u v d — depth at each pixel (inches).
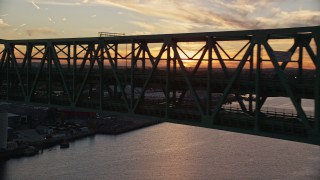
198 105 1250.0
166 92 1352.1
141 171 2859.3
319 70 969.5
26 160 3257.9
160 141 4094.5
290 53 1076.5
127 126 5137.8
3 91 2288.4
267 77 1136.2
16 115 5191.9
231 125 1200.2
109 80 1665.8
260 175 2684.5
